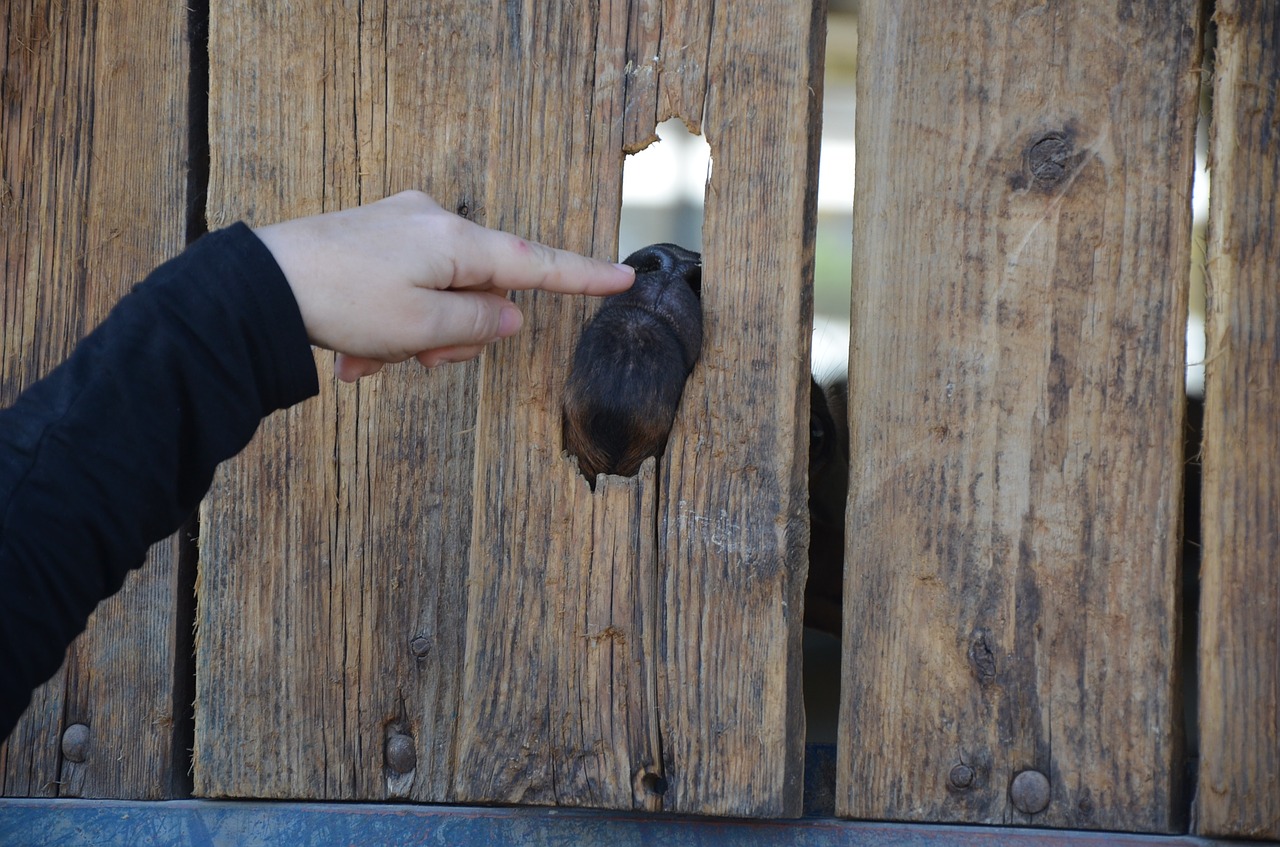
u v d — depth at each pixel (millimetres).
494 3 1031
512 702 971
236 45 1034
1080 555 974
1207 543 964
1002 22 977
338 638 1032
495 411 974
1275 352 962
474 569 974
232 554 1033
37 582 754
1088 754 973
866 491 991
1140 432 970
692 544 964
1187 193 966
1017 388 978
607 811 993
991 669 979
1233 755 958
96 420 768
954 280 982
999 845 969
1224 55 960
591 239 973
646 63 971
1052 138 975
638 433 954
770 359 964
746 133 967
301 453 1036
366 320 835
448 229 860
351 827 1010
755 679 958
